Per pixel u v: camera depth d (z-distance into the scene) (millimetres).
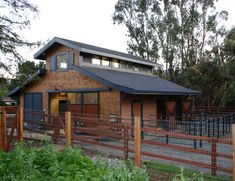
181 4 32844
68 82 15352
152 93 13484
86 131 9734
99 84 13945
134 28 34250
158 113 17172
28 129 11914
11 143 8906
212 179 6379
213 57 26938
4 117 8336
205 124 13664
